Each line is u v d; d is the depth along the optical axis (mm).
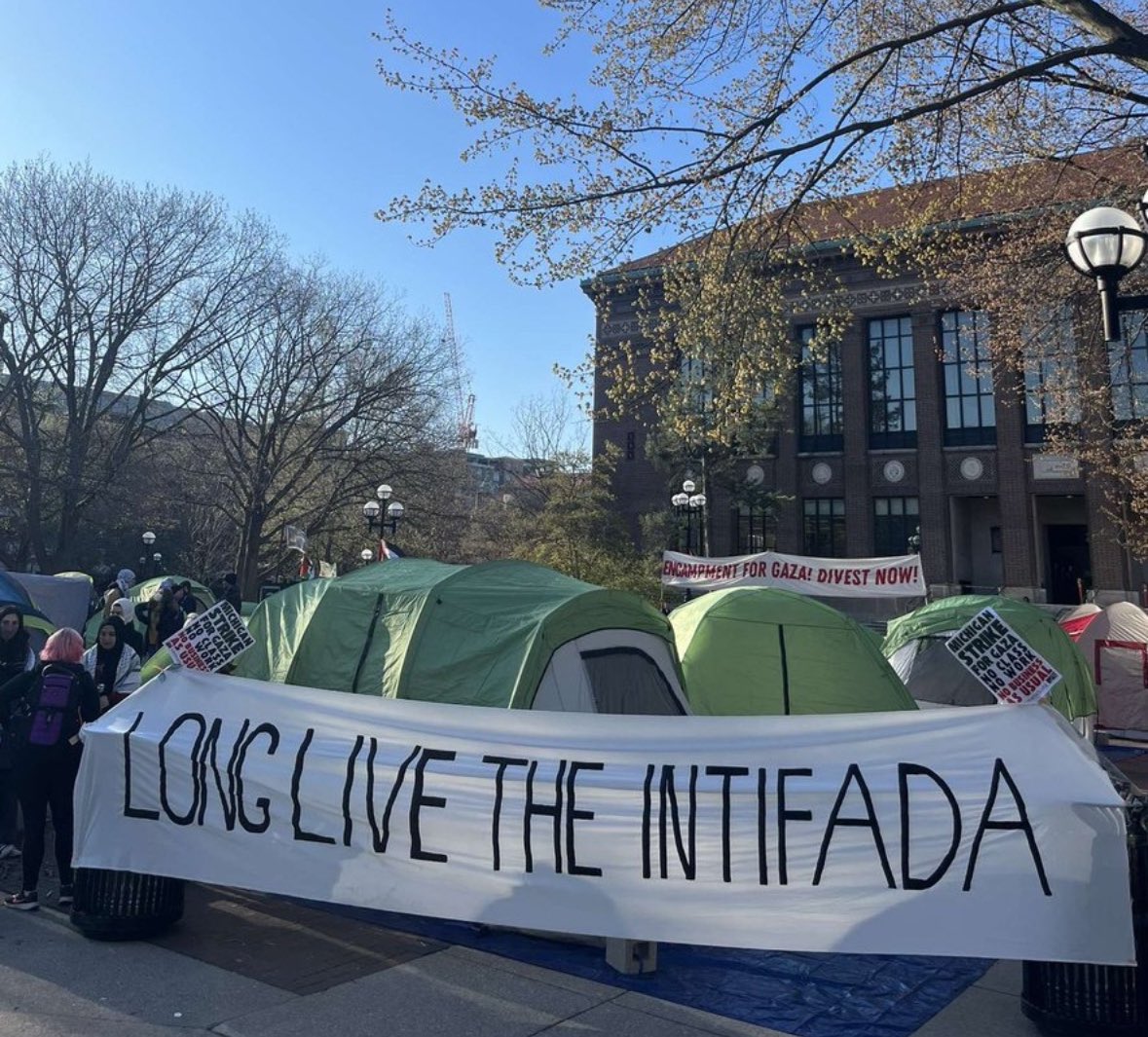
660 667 7242
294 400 32562
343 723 5250
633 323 32188
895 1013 4473
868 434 35000
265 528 36094
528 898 4750
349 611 6926
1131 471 21594
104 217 28469
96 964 4824
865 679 7973
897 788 4461
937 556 33188
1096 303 15711
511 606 6551
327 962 4980
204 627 5668
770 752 4660
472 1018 4277
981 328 19062
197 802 5285
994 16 9680
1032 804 4277
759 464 36656
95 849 5273
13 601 10414
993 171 12492
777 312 11289
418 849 4938
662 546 33000
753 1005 4523
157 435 31922
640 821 4684
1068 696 11117
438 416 34406
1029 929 4164
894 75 11281
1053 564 36125
